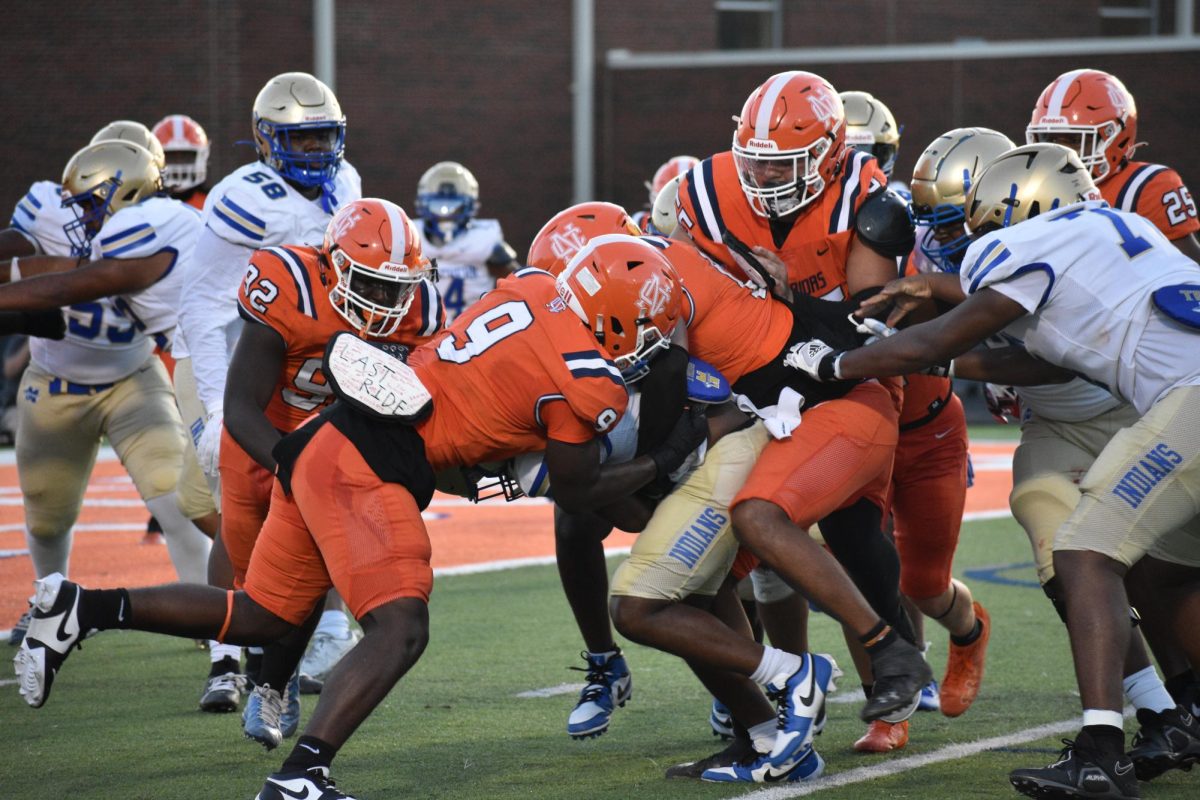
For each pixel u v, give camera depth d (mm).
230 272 16469
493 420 12328
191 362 16766
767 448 13312
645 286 12359
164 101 57750
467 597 23047
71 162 18484
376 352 12320
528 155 63906
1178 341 12445
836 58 62125
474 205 36625
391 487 12156
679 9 66250
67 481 19828
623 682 14781
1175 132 59125
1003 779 13391
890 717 12930
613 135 64875
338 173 17250
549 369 12148
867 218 13984
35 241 20344
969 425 54312
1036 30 71812
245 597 12766
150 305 18016
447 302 36500
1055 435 14680
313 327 14305
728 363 13625
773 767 13055
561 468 12328
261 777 13570
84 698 16766
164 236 17844
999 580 24328
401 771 13789
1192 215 16750
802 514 13055
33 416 19484
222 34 57438
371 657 11711
